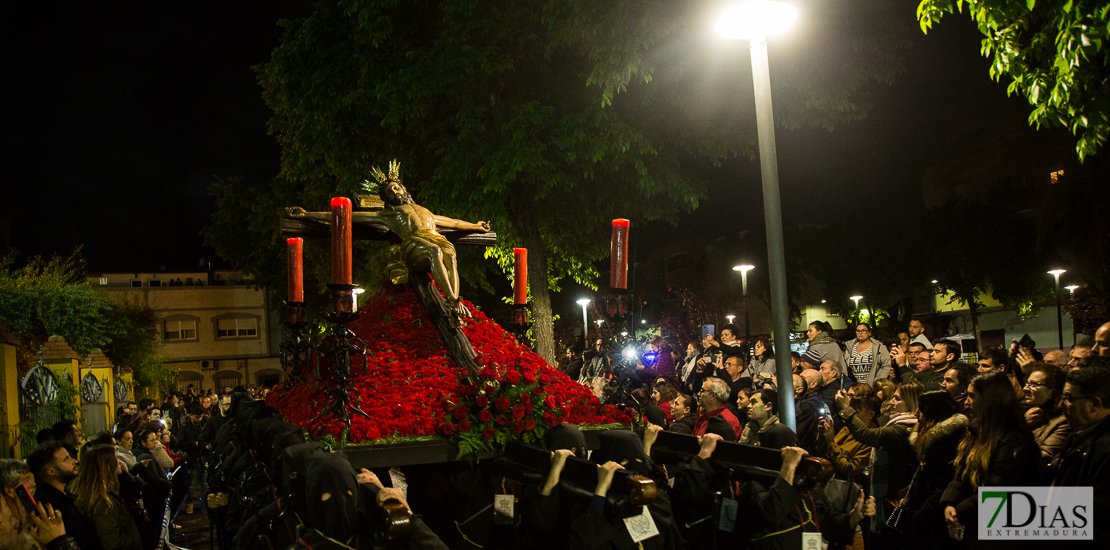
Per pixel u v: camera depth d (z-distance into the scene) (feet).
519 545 13.52
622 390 16.89
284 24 37.42
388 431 12.94
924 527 16.02
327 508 10.09
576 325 94.63
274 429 13.62
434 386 14.16
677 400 23.61
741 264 56.75
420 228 16.37
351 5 33.40
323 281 55.47
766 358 32.01
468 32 32.24
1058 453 14.75
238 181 84.12
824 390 23.88
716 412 21.25
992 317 107.24
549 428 13.96
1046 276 84.53
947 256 89.35
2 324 39.37
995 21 13.10
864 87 35.55
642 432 15.40
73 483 17.49
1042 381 16.07
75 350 52.95
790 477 12.19
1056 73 12.77
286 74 36.27
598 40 30.22
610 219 37.17
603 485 10.87
